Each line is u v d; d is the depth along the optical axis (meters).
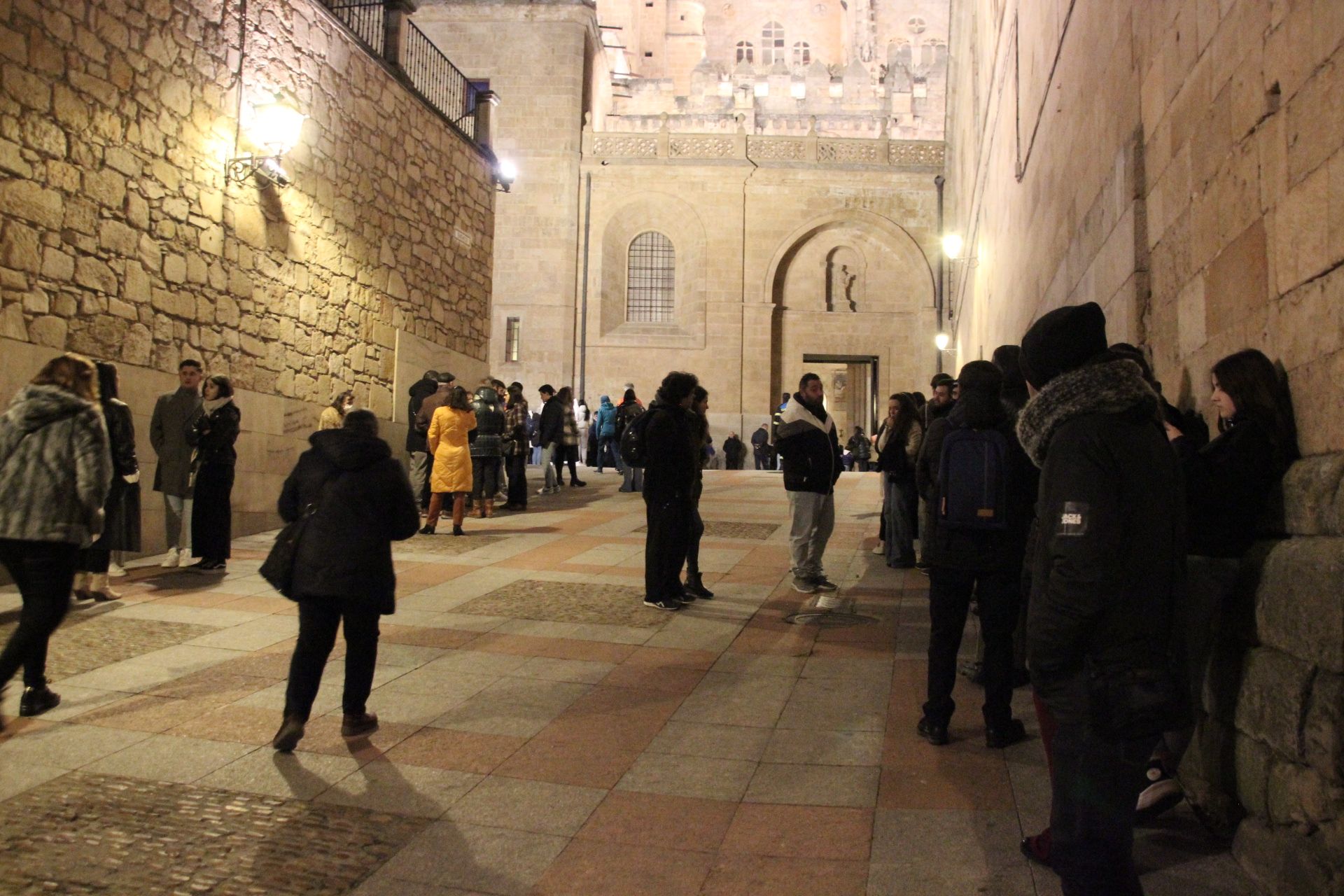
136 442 8.34
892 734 4.25
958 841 3.20
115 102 8.08
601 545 9.54
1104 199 6.11
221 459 7.78
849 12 57.38
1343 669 2.45
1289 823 2.66
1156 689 2.34
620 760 3.95
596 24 32.41
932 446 4.28
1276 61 3.16
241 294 9.80
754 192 30.67
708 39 58.12
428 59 15.29
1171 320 4.55
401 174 13.27
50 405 4.23
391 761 3.92
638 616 6.50
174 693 4.71
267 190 10.20
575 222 30.42
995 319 14.37
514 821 3.38
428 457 11.63
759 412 30.02
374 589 4.06
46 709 4.40
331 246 11.50
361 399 12.25
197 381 7.88
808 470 7.19
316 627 3.99
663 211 30.86
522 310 30.05
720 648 5.68
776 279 30.88
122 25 8.14
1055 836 2.44
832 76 51.09
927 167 30.59
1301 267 2.96
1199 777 3.32
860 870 3.01
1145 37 5.00
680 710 4.58
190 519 7.98
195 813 3.39
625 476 14.80
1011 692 4.08
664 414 6.71
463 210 15.38
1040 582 2.48
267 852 3.12
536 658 5.46
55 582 4.24
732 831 3.30
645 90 47.28
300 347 10.88
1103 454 2.42
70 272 7.60
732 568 8.35
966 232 21.05
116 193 8.09
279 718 4.39
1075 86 7.15
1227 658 3.14
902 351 30.80
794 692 4.86
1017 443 3.99
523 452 12.58
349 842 3.21
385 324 12.84
